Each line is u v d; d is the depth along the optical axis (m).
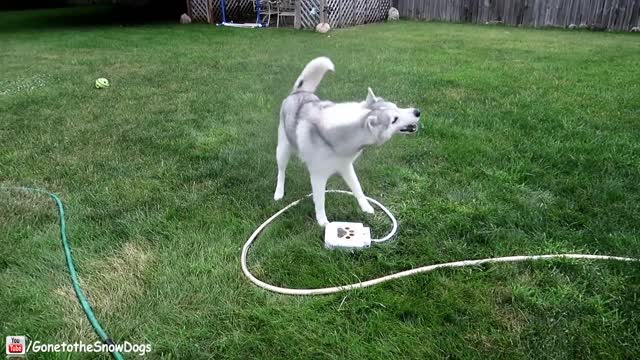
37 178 3.57
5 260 2.62
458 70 6.96
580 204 3.12
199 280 2.45
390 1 14.98
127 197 3.28
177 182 3.52
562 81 6.27
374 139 2.38
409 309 2.23
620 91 5.75
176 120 4.83
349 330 2.14
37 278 2.48
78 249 2.71
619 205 3.10
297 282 2.46
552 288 2.36
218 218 3.04
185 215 3.08
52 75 6.79
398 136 4.27
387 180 3.53
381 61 7.58
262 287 2.42
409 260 2.61
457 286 2.39
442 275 2.48
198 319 2.20
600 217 2.97
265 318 2.20
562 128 4.46
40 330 2.13
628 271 2.46
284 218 3.05
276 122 4.71
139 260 2.62
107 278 2.47
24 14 15.41
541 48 9.12
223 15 13.07
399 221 2.99
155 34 10.90
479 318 2.20
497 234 2.81
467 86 6.01
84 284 2.43
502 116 4.80
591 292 2.35
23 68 7.28
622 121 4.63
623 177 3.48
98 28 12.06
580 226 2.93
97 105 5.34
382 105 2.38
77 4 18.86
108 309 2.26
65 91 5.90
